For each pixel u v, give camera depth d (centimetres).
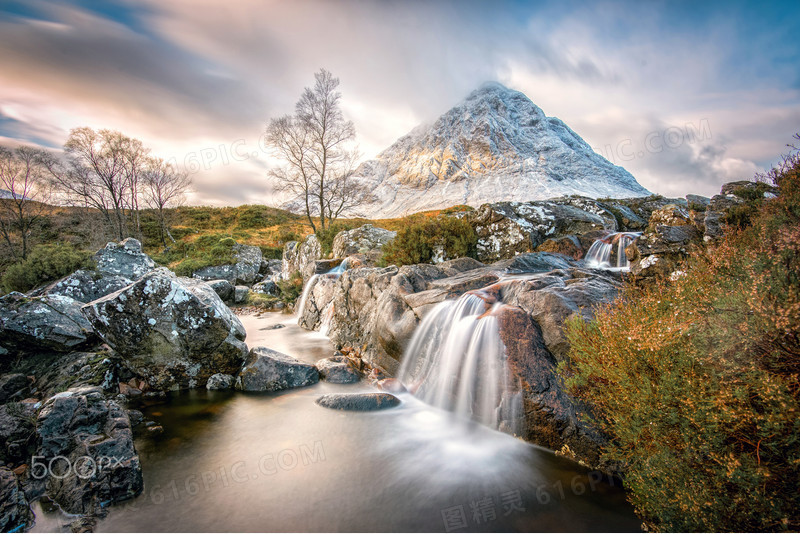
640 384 407
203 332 862
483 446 593
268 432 651
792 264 326
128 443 517
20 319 808
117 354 864
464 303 789
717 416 322
